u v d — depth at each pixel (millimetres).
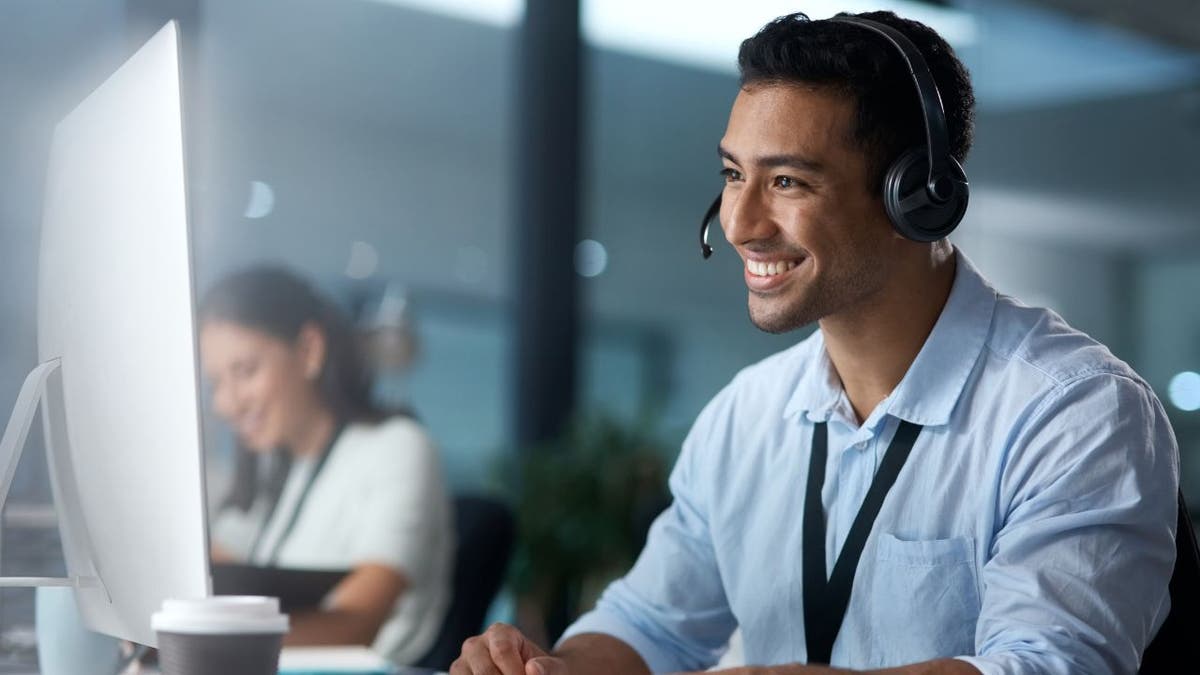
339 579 2514
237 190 4754
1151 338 6613
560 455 4984
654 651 1635
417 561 2707
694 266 5797
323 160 5004
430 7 5289
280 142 4875
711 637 1681
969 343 1469
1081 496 1327
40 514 1515
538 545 4773
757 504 1609
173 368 1109
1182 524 1373
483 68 5426
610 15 5617
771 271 1407
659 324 5742
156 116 1136
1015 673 1190
